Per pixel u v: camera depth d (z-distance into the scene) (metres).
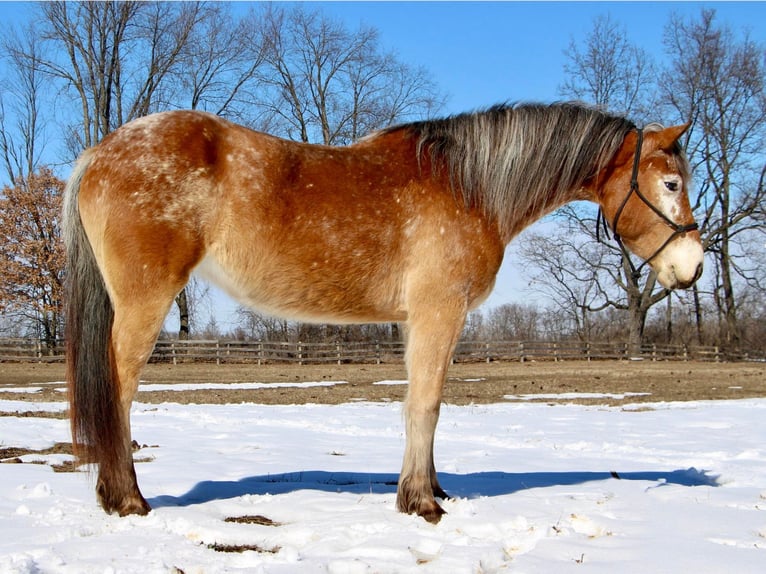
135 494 4.67
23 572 3.43
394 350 34.56
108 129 31.73
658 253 5.52
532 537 4.27
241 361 32.62
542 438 9.36
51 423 10.15
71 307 4.70
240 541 4.23
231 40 32.22
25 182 35.19
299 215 4.68
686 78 34.97
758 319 43.91
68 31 30.52
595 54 35.53
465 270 4.88
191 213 4.61
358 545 3.98
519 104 5.54
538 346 36.59
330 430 10.12
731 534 4.29
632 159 5.53
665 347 37.94
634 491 5.59
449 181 4.95
